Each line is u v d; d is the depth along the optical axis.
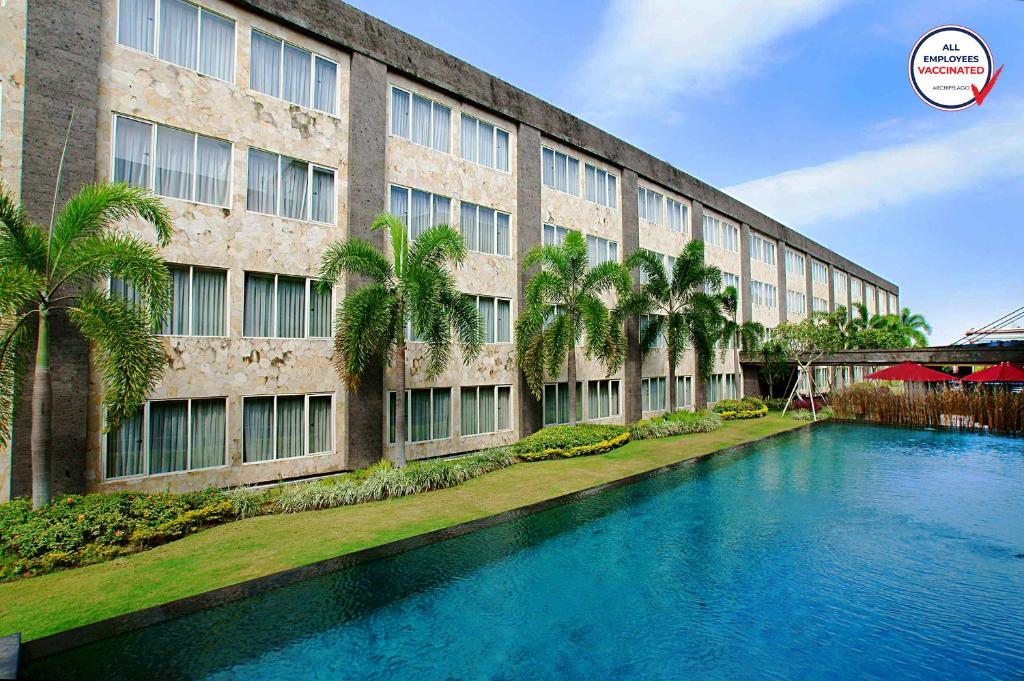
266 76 12.04
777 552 8.33
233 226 11.27
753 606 6.61
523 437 17.28
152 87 10.36
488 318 16.84
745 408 26.28
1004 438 19.98
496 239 17.20
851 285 49.97
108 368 7.78
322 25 12.70
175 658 5.18
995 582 7.31
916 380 25.75
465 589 6.87
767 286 34.25
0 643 5.12
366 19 13.63
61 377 8.98
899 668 5.32
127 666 5.02
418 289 11.49
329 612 6.17
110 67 9.89
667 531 9.19
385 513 9.58
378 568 7.32
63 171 9.12
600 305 16.19
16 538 6.92
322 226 12.73
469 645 5.66
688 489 11.95
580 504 10.60
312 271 12.50
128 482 9.76
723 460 15.27
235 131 11.43
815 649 5.68
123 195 7.97
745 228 31.55
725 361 30.03
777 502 11.04
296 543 7.95
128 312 8.08
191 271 10.73
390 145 14.31
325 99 13.05
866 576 7.48
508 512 9.64
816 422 24.44
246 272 11.50
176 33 10.77
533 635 5.89
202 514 8.73
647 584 7.16
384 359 12.66
